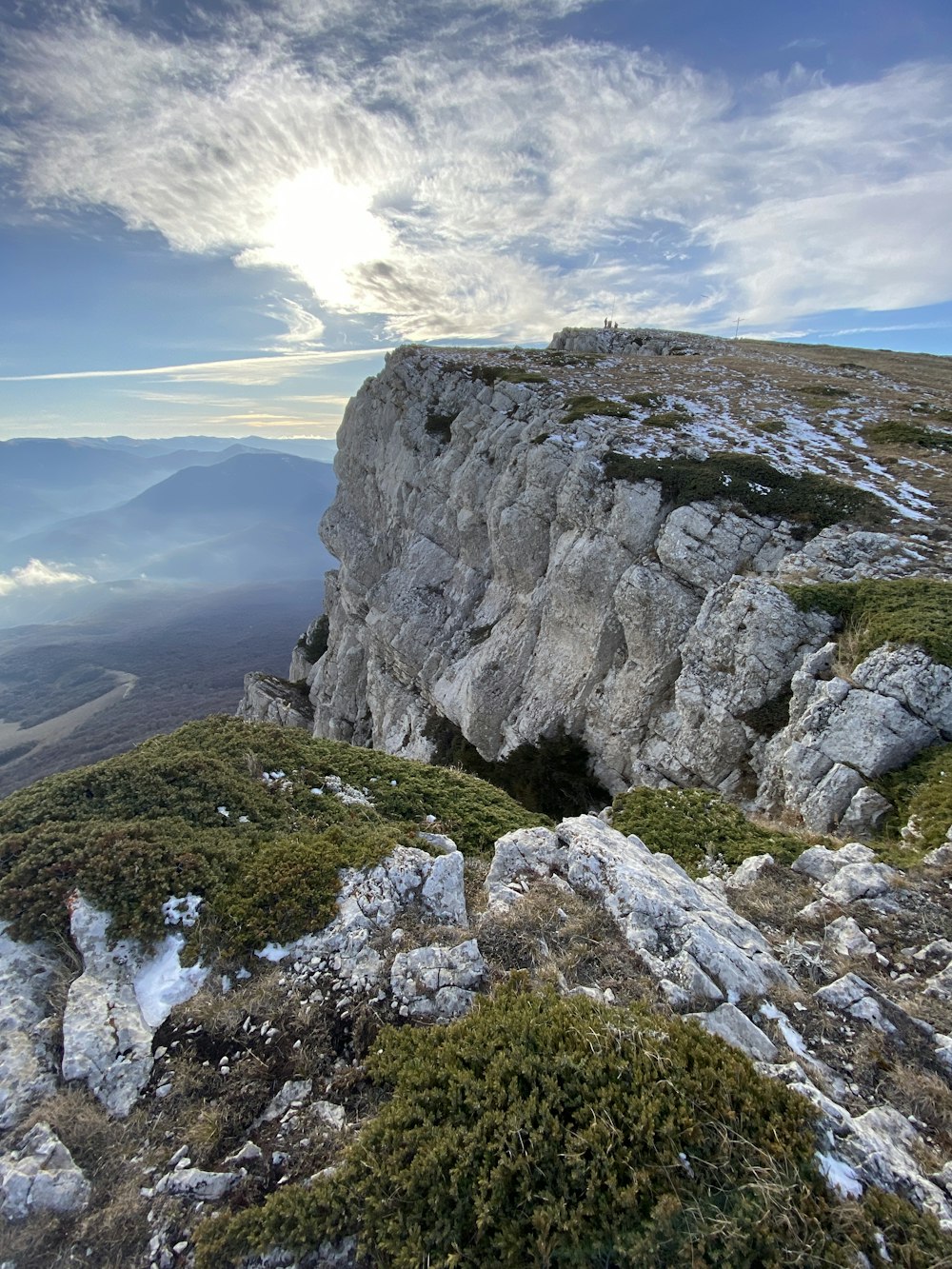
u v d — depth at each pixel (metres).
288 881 9.34
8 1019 7.18
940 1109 6.04
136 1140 6.14
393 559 46.59
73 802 11.09
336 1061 6.93
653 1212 4.70
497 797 15.13
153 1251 5.21
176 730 15.69
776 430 30.84
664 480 26.27
